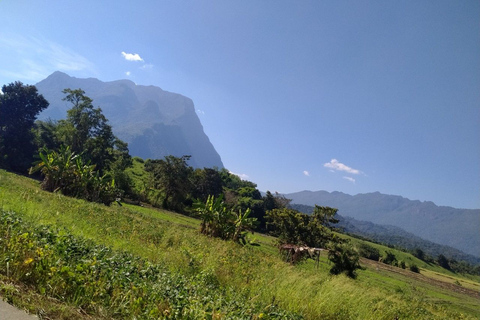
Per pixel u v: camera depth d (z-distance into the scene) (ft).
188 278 24.00
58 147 228.22
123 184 214.90
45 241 18.54
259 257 59.47
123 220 58.23
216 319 15.02
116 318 13.64
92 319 12.84
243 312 17.13
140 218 90.99
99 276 16.20
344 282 38.58
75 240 20.89
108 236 34.65
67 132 224.94
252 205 279.69
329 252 99.66
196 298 17.35
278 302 24.18
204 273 24.63
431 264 394.73
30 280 14.47
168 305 15.44
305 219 139.13
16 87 208.23
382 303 36.55
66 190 111.45
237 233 92.48
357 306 29.50
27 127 215.31
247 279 30.73
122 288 15.70
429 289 157.79
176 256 30.32
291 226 136.36
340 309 26.43
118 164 259.39
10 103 204.23
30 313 11.78
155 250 32.63
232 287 24.81
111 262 18.44
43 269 15.06
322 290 28.68
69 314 12.49
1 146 203.41
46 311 12.12
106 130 244.01
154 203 233.76
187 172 255.91
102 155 233.76
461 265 448.65
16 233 18.51
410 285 130.31
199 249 42.01
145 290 16.21
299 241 130.72
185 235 58.18
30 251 16.16
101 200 117.91
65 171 110.01
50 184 109.70
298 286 27.99
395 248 429.38
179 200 249.96
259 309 19.71
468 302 141.28
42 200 54.34
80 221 39.32
